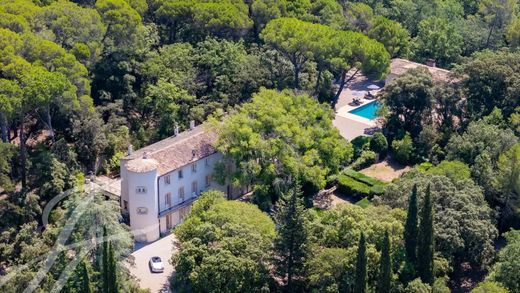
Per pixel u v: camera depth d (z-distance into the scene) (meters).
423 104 140.00
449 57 171.25
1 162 106.12
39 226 107.62
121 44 139.88
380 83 166.88
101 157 126.00
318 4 170.75
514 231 104.38
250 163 115.19
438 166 119.69
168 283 102.94
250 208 103.62
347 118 150.75
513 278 95.75
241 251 95.75
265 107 120.69
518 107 134.88
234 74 142.62
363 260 88.88
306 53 144.50
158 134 134.00
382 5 187.12
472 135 125.44
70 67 121.31
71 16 132.50
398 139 139.12
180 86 137.75
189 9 152.88
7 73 113.69
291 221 93.44
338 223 98.62
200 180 119.00
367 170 134.12
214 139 120.38
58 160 114.00
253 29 162.50
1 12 126.19
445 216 103.81
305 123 123.38
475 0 194.62
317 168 117.62
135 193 110.00
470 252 104.56
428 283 96.31
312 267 94.31
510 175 113.25
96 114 125.69
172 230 109.06
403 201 106.50
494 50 174.75
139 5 151.38
